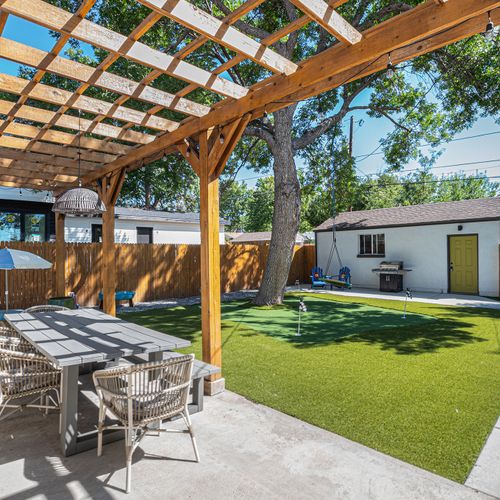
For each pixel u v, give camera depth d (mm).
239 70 10148
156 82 8109
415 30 2346
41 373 2979
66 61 3002
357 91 10312
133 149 5359
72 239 12156
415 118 11719
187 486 2164
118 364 4262
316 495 2061
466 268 11281
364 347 5199
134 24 7879
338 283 12461
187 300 10617
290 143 9141
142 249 10438
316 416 3039
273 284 9312
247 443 2645
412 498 2025
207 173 3885
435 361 4508
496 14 2172
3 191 10555
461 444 2572
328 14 2418
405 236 12594
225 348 5176
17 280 8594
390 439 2650
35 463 2436
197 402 3162
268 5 8898
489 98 8812
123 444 2705
